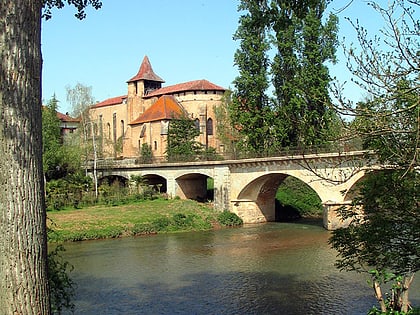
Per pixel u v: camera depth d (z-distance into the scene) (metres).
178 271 32.94
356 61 11.21
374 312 15.55
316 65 32.00
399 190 13.16
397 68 10.82
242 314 23.17
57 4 14.30
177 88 106.06
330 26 29.77
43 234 7.91
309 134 12.86
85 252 41.09
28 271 7.58
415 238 13.27
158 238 48.69
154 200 67.06
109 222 53.34
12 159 7.58
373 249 13.84
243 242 44.50
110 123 125.56
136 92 116.56
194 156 66.88
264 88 50.16
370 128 11.13
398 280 15.08
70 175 71.06
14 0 7.68
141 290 28.08
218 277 30.80
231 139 89.88
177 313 23.62
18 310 7.46
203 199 72.00
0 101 7.64
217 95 102.25
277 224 57.44
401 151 12.23
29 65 7.80
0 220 7.51
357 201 14.38
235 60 50.72
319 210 65.69
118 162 81.38
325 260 34.75
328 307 23.62
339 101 11.08
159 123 97.31
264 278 30.05
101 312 23.91
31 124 7.80
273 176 56.66
